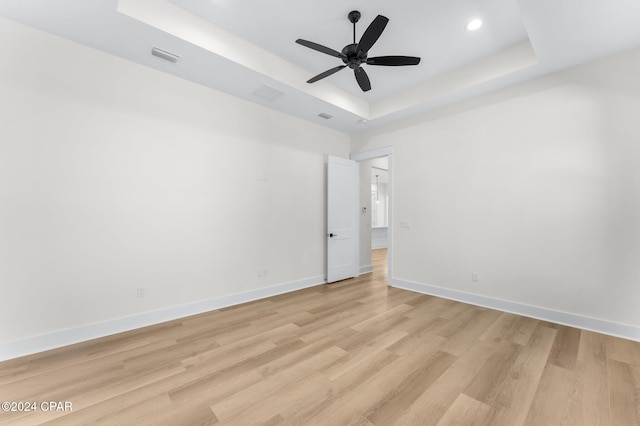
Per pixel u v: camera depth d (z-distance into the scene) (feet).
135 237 9.16
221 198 11.29
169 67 9.52
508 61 9.78
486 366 6.72
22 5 6.64
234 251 11.69
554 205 9.60
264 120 12.82
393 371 6.53
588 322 8.86
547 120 9.76
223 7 7.96
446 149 12.59
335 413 5.14
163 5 7.68
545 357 7.13
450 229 12.41
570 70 9.32
